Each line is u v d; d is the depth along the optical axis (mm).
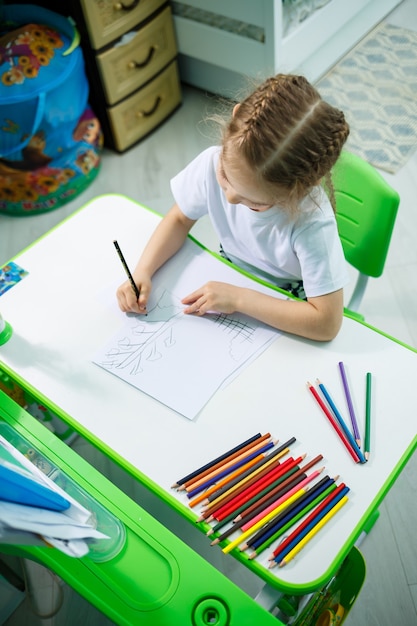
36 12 1928
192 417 882
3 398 905
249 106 870
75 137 2064
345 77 2432
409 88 2363
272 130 827
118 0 1871
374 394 891
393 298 1787
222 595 685
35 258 1124
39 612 1263
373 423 859
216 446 851
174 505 795
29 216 2113
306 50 2146
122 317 1021
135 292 1018
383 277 1836
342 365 923
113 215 1190
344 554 743
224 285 1011
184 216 1141
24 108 1774
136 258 1113
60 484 805
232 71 2262
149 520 756
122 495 786
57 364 965
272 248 1088
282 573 730
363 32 2541
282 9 1923
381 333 963
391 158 2145
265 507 775
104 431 881
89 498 784
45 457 839
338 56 2473
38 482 662
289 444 842
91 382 938
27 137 1856
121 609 673
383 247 1135
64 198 2117
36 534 596
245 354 949
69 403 915
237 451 835
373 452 831
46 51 1806
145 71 2129
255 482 801
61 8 1892
